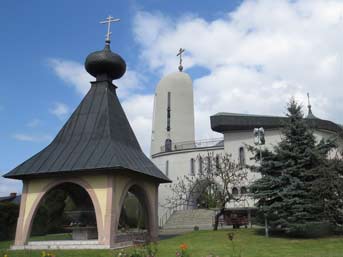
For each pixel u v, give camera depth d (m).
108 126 17.89
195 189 38.94
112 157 15.76
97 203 15.58
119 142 17.89
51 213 32.97
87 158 16.19
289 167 19.95
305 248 15.32
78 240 16.28
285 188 19.38
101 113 18.67
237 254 13.67
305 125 20.67
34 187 16.86
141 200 19.75
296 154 19.86
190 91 53.91
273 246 15.99
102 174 15.91
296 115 20.89
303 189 19.28
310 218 18.70
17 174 16.31
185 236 21.06
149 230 19.02
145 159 19.11
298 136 20.34
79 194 18.92
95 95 19.81
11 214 26.75
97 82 20.45
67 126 18.66
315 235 19.84
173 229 35.00
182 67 56.53
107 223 15.14
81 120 18.67
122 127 19.22
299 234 19.73
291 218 18.55
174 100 52.50
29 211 16.52
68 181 16.34
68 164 16.12
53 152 17.38
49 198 33.38
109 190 15.57
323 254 13.68
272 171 20.55
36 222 30.84
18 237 16.19
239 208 35.44
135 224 33.81
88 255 13.11
